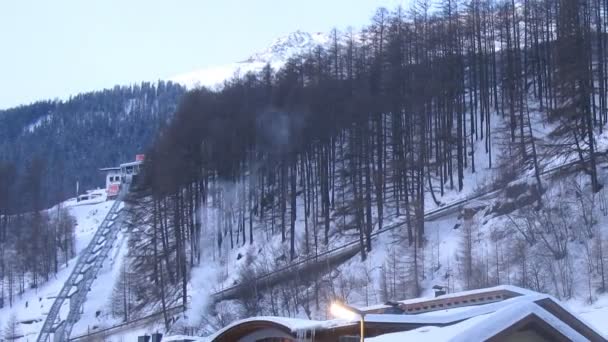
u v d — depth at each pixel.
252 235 104.50
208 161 116.06
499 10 118.25
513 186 77.00
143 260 108.12
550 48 99.50
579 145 81.12
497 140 96.00
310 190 104.12
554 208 71.69
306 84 124.44
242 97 127.25
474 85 106.31
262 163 113.94
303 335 33.06
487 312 30.69
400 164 91.06
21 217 151.38
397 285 71.81
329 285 76.12
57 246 140.75
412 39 114.12
